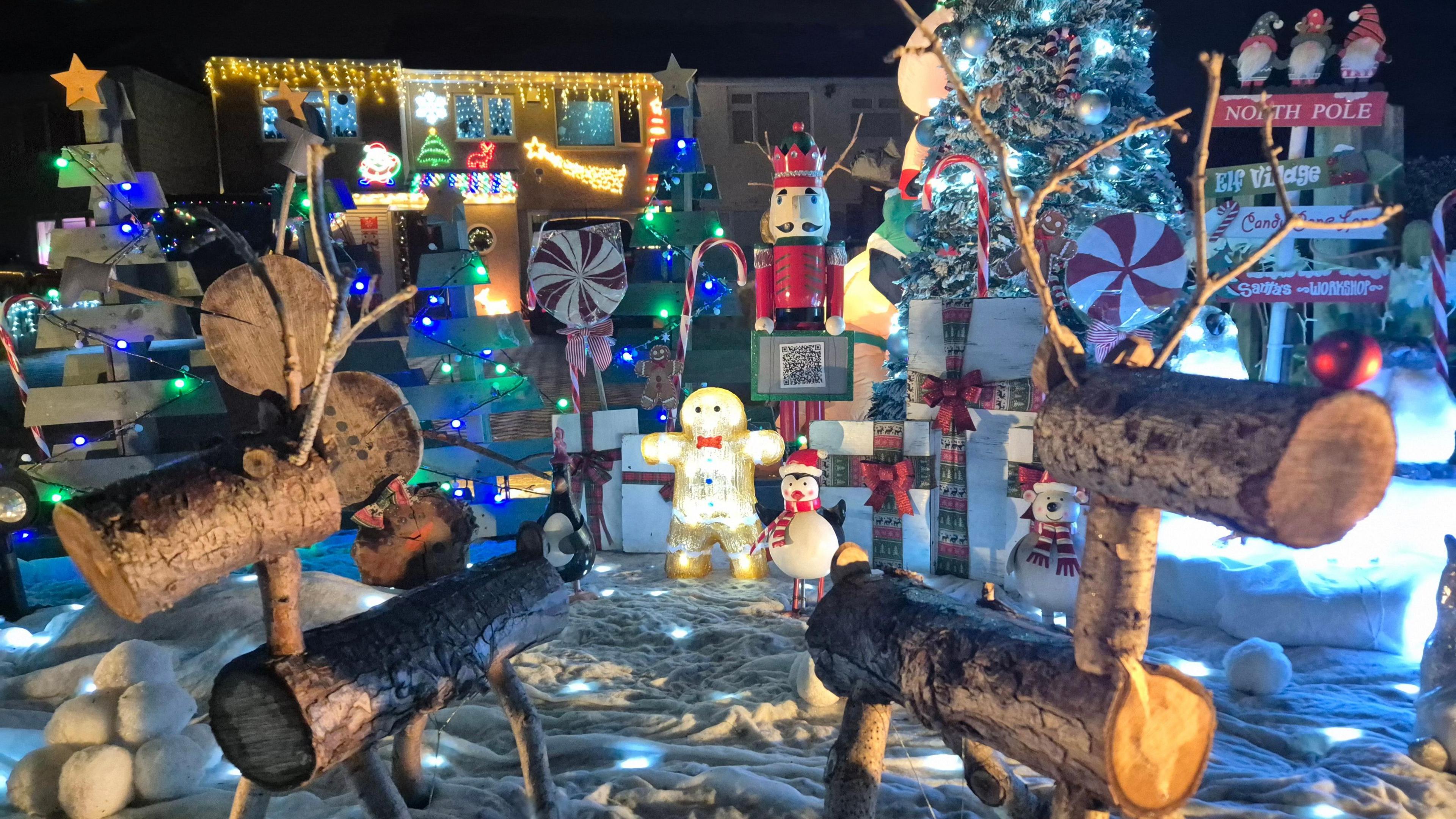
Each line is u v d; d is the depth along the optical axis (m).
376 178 19.69
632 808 3.27
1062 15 7.12
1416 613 4.67
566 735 3.90
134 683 3.73
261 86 19.48
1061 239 6.69
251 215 16.03
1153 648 4.94
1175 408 1.89
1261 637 4.88
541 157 20.92
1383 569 4.88
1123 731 2.01
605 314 7.40
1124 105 7.17
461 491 7.52
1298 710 4.06
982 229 6.46
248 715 2.32
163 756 3.39
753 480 6.64
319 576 5.17
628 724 4.07
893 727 4.05
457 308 7.72
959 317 6.21
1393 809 3.16
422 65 21.80
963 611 2.57
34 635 5.38
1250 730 3.85
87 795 3.23
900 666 2.53
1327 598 4.78
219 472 2.19
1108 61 7.14
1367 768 3.46
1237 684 4.27
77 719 3.48
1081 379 2.16
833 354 6.82
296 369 2.31
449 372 7.80
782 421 7.35
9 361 7.23
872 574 2.96
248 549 2.20
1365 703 4.11
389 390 2.70
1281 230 1.96
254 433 2.37
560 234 7.37
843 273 7.11
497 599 2.95
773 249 7.07
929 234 7.49
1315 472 1.67
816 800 3.26
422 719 3.19
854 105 21.48
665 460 6.57
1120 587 2.04
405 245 20.05
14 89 19.81
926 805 3.26
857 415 8.56
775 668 4.69
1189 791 2.07
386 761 3.68
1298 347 6.57
